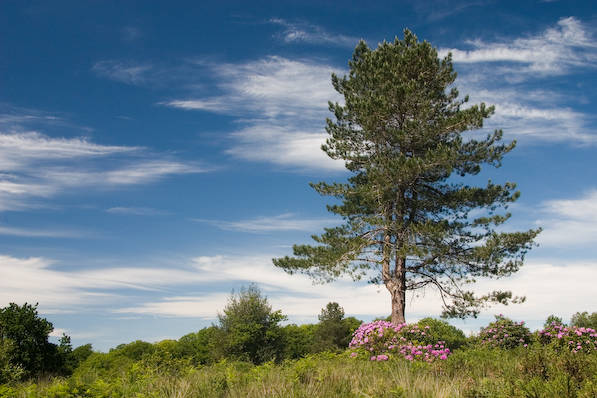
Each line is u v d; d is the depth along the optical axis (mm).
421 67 18219
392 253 18203
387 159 17906
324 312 32406
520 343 13445
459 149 17703
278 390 6766
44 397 7668
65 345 16000
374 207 19000
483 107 16875
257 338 25906
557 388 5426
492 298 17641
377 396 6270
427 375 7922
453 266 17906
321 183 19656
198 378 8445
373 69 18516
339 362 10969
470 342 15391
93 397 7473
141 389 7633
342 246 18609
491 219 17938
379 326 15641
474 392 5945
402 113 18312
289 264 19219
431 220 18375
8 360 12609
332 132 19812
